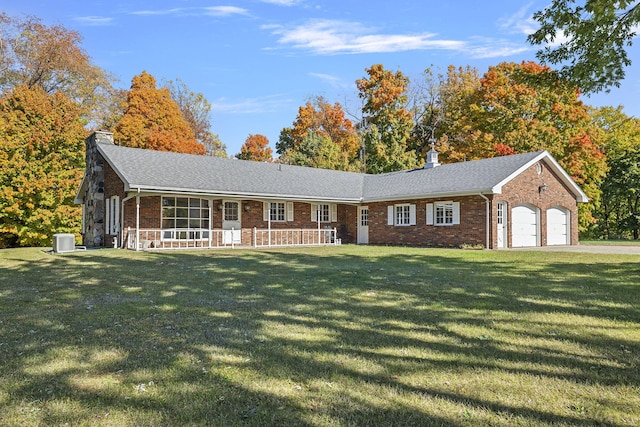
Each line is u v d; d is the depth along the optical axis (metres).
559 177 20.75
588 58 9.34
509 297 6.54
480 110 30.23
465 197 18.48
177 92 45.47
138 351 3.97
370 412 2.75
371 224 23.03
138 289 7.34
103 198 18.94
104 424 2.59
